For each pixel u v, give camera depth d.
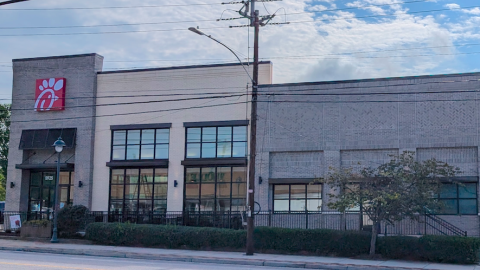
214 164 30.94
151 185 32.56
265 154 29.78
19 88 35.44
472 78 26.55
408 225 26.31
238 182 30.73
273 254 22.98
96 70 34.12
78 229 28.38
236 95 29.03
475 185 26.09
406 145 27.22
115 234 26.17
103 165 33.41
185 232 24.88
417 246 21.05
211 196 31.20
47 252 23.77
